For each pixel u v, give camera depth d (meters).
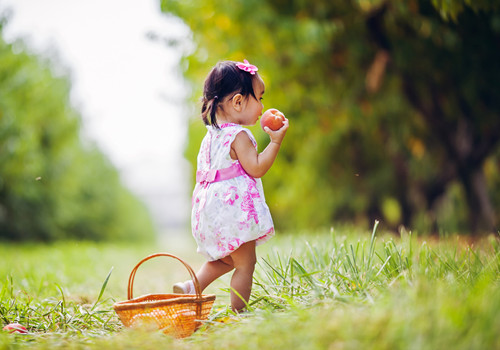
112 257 11.89
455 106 9.66
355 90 9.52
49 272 6.32
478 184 10.27
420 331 1.77
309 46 8.14
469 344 1.70
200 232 3.28
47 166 19.78
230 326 2.59
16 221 20.77
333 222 13.95
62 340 2.57
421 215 12.13
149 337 2.38
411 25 7.72
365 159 12.73
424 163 11.88
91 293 5.00
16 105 14.30
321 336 1.92
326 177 13.03
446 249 4.02
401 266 3.07
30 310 3.36
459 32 7.38
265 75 8.31
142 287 6.24
